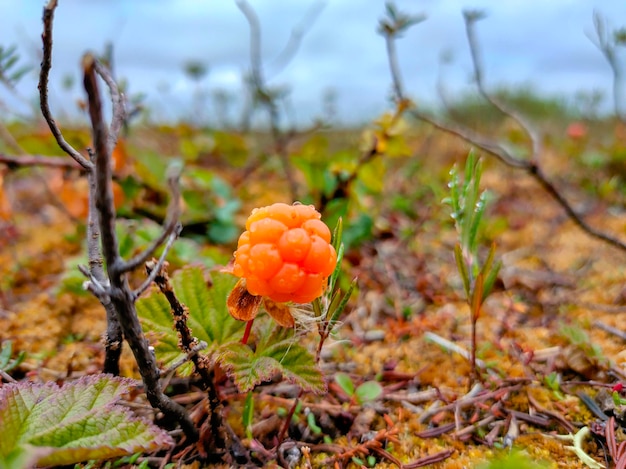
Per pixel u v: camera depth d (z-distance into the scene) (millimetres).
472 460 109
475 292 122
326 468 110
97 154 65
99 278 101
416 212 277
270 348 110
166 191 224
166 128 307
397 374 141
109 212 70
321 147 300
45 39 81
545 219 286
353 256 216
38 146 224
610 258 226
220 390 124
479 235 250
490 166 390
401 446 116
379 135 208
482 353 149
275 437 117
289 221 96
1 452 82
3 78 162
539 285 202
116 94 93
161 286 89
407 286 204
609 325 166
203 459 110
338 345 156
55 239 248
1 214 209
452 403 126
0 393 90
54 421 88
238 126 396
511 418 121
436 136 453
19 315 173
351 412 126
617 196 311
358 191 227
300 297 96
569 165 383
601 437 113
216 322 119
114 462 107
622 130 356
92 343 158
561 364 142
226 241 225
